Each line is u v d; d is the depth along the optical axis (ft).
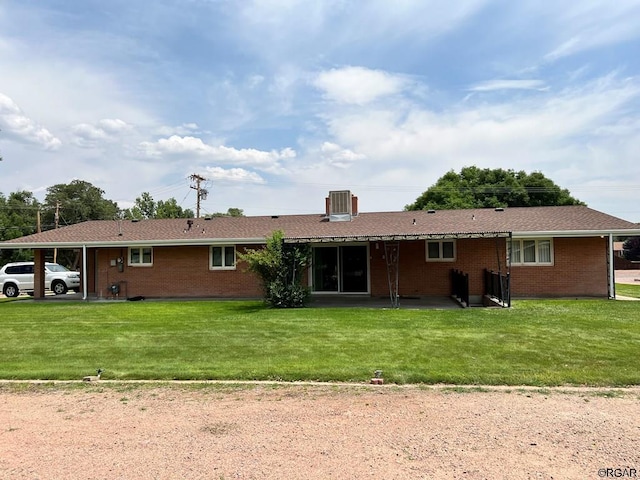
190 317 40.86
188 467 11.76
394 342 27.04
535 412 15.46
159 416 15.90
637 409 15.69
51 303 57.77
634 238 174.40
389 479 10.84
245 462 11.98
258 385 19.44
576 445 12.70
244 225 67.00
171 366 22.72
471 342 26.53
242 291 60.70
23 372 22.02
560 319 34.58
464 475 10.98
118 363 23.68
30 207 187.42
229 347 26.94
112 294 63.16
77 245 61.05
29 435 14.34
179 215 187.52
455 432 13.78
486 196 147.54
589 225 50.98
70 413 16.47
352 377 20.10
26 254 149.48
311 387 19.06
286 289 47.57
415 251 55.88
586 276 52.11
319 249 59.77
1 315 45.01
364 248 58.59
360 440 13.29
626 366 20.85
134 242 60.29
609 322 32.94
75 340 30.35
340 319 36.96
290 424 14.76
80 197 201.98
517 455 12.09
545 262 52.95
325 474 11.17
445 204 142.41
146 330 33.94
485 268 53.78
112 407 17.04
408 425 14.43
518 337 27.78
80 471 11.66
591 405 16.14
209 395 18.25
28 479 11.24
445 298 53.16
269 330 32.45
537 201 144.66
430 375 19.79
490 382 18.98
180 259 62.49
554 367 20.85
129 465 11.96
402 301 50.85
